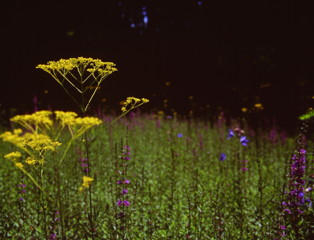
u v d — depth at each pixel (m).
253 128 7.87
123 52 15.70
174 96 13.71
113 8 16.42
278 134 7.09
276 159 5.94
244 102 11.78
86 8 15.37
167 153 6.12
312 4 12.75
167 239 3.21
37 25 14.40
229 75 14.31
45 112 2.23
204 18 15.78
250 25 14.37
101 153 5.55
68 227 3.04
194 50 15.68
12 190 4.33
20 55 13.58
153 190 4.54
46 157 4.69
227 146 6.71
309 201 2.99
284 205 3.01
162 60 15.76
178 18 16.88
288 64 12.94
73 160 4.86
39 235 3.09
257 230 3.36
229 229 3.28
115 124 8.03
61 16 14.86
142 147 6.68
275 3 13.52
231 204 4.02
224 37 15.06
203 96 13.91
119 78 14.62
